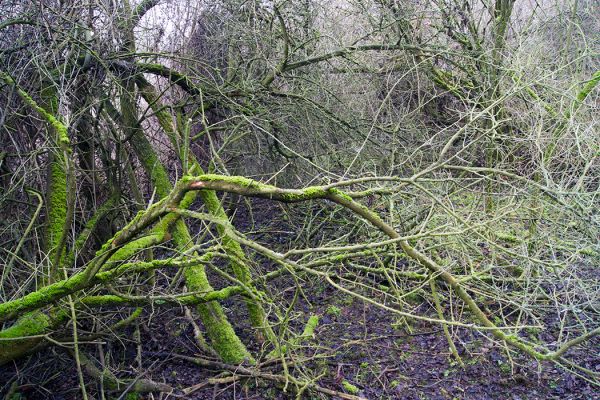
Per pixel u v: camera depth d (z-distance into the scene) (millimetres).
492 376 4863
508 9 7227
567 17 6754
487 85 6617
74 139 5262
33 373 4820
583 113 5504
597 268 5574
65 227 3846
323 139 7227
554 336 5328
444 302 6070
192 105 7250
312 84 7203
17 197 5195
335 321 5918
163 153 7340
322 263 5301
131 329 5645
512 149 6195
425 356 5234
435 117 8508
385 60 7957
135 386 4621
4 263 4461
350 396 4539
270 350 5305
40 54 4742
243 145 8234
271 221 8016
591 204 4391
